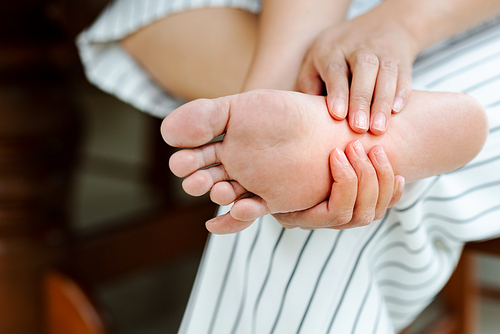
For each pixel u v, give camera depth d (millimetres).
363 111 605
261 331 712
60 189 1019
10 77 938
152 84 923
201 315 748
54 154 988
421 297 771
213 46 812
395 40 667
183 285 1529
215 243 736
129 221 1195
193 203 1318
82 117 1062
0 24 941
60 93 993
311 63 676
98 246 1093
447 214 698
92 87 1582
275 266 696
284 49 694
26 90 942
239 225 596
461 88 690
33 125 949
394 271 750
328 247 681
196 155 569
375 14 701
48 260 1021
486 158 683
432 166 631
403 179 612
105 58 925
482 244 848
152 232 1202
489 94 682
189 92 872
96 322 969
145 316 1365
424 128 621
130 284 1522
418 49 697
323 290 686
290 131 567
